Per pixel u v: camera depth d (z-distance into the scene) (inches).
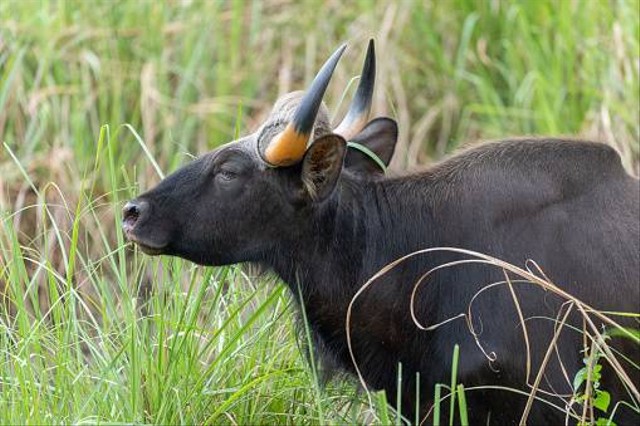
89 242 1209.4
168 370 865.5
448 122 1358.3
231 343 871.1
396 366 854.5
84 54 1357.0
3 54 1355.8
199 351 906.7
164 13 1385.3
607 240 835.4
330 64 813.9
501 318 815.7
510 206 833.5
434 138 1374.3
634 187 860.0
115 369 860.0
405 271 845.8
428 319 837.8
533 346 814.5
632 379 834.8
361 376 848.3
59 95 1342.3
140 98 1352.1
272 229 847.7
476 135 1348.4
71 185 1275.8
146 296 981.2
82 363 865.5
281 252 853.8
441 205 847.7
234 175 842.2
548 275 822.5
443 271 836.0
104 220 1209.4
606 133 1244.5
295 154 819.4
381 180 869.2
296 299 866.8
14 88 1334.9
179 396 849.5
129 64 1369.3
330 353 872.9
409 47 1393.9
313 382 860.0
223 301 935.0
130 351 852.6
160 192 850.8
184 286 1001.5
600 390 818.2
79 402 827.4
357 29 1386.6
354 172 872.9
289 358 912.3
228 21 1412.4
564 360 818.2
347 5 1409.9
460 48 1354.6
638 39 1278.3
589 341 820.6
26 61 1363.2
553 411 819.4
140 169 1301.7
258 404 896.3
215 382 886.4
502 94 1373.0
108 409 834.8
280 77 1373.0
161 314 865.5
